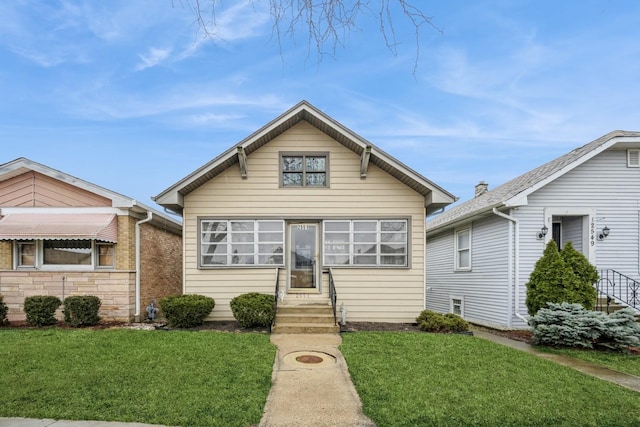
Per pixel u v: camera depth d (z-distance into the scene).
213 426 4.84
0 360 7.21
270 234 12.57
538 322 9.63
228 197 12.55
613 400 5.76
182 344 8.53
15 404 5.31
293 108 11.83
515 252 12.23
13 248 11.93
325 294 12.41
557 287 10.32
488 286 13.55
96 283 11.93
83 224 11.47
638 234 12.31
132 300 12.23
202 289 12.33
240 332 10.23
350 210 12.62
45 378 6.29
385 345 8.85
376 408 5.41
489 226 13.58
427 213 13.42
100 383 6.11
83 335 9.31
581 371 7.35
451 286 16.84
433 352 8.24
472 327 13.28
